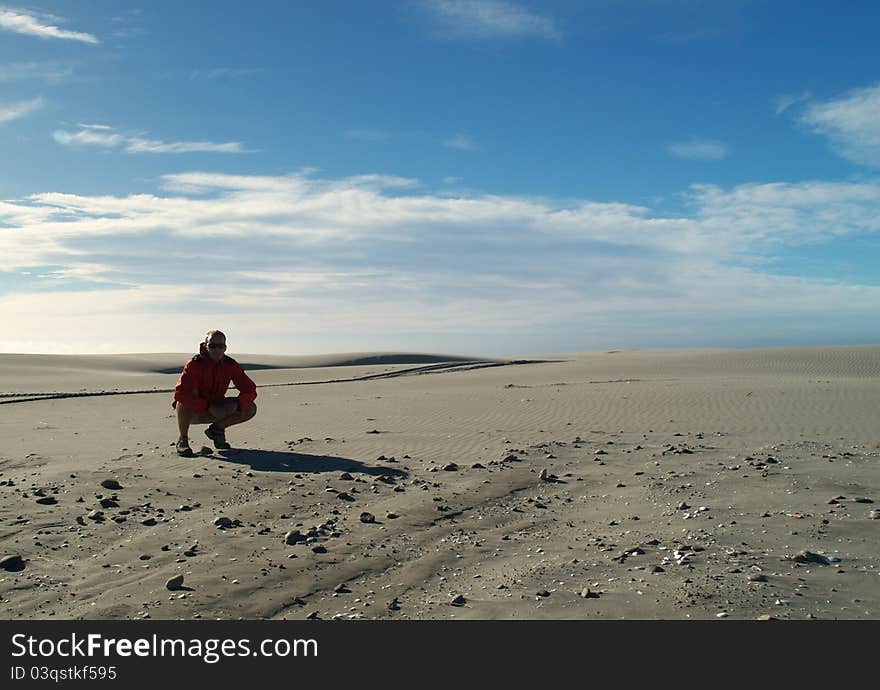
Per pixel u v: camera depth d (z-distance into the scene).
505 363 49.84
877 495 9.00
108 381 35.84
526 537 7.75
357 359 68.19
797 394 19.83
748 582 6.14
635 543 7.38
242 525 8.06
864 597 5.80
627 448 12.80
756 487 9.55
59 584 6.26
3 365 46.34
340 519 8.34
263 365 64.56
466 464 11.43
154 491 9.42
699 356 44.09
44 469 10.80
